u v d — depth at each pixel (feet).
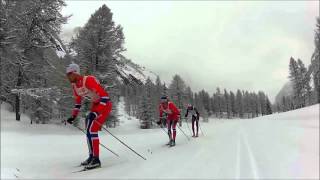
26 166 20.81
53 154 28.04
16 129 58.49
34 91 69.62
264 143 27.48
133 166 18.19
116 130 85.20
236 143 28.89
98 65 94.12
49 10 71.82
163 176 14.69
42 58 75.72
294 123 58.80
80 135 59.77
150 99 187.42
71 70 19.08
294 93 278.46
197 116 45.83
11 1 61.72
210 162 18.21
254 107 511.81
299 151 21.25
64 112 88.89
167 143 34.22
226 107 467.52
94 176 15.96
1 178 16.99
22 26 68.44
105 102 19.56
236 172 15.03
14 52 64.85
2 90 69.41
